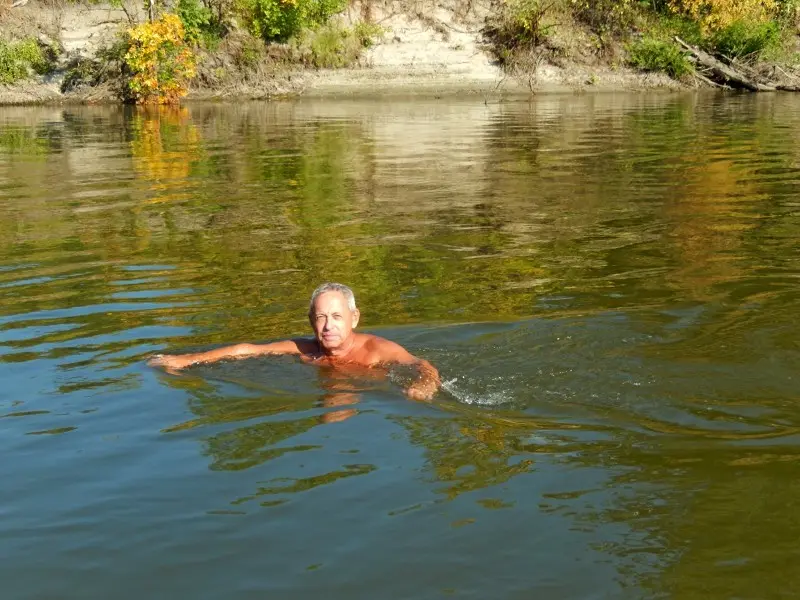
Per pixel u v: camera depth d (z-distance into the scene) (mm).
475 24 20281
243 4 19484
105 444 3455
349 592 2658
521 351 4266
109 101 18922
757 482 3148
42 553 2846
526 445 3406
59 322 4789
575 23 20625
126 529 2941
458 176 9328
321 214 7504
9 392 3910
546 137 12438
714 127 13398
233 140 12672
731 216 7125
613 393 3834
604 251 6117
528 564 2754
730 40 20703
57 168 10430
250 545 2854
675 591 2646
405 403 3748
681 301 4953
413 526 2922
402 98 18766
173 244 6508
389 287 5379
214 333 4605
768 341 4328
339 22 19922
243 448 3404
